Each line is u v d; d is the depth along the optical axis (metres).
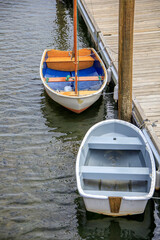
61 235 5.96
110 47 11.82
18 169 7.54
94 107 10.03
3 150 8.13
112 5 15.45
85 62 11.28
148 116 8.10
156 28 12.98
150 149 6.65
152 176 5.99
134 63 10.60
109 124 7.82
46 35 14.61
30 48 13.41
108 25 13.52
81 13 15.99
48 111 9.75
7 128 8.95
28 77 11.40
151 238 5.89
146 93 9.04
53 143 8.46
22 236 5.91
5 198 6.74
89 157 7.29
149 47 11.60
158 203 6.63
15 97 10.33
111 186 6.44
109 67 10.60
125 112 8.29
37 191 6.94
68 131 8.95
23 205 6.59
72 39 14.40
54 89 10.12
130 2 6.96
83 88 10.02
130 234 5.97
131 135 7.71
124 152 7.43
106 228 6.08
